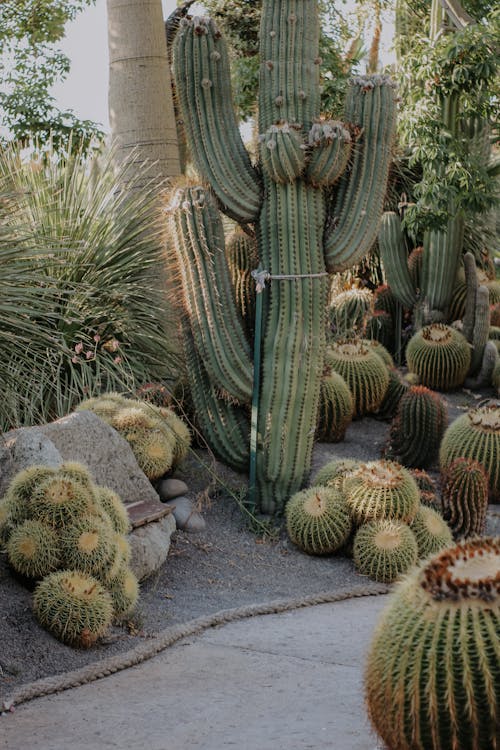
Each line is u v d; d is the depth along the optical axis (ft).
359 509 19.15
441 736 8.30
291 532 19.67
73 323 22.85
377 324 35.04
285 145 19.61
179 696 11.97
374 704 8.93
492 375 32.01
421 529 19.44
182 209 20.43
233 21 40.91
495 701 8.07
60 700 12.01
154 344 24.27
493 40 30.81
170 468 21.61
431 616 8.50
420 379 31.91
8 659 12.98
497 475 23.15
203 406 21.89
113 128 28.91
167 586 17.58
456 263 34.53
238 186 20.72
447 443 23.75
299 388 20.83
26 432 16.81
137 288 24.36
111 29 28.58
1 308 18.75
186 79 20.53
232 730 10.50
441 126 31.42
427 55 31.22
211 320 20.79
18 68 43.11
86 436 18.26
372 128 20.49
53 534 14.30
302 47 20.83
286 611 16.78
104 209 25.11
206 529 20.26
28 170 25.62
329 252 20.89
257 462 21.08
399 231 34.68
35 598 13.78
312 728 10.37
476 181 32.86
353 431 27.66
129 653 13.66
